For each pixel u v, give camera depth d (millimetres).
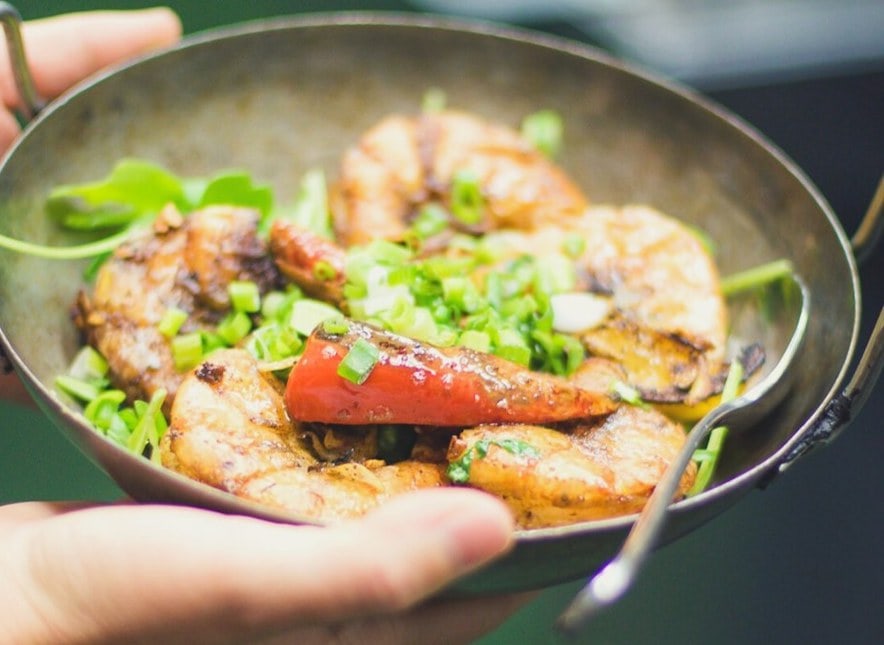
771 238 378
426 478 312
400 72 418
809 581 467
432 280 349
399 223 394
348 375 308
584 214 390
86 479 463
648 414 333
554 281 367
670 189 404
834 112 542
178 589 285
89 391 345
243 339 353
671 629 459
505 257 382
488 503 273
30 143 359
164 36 435
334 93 416
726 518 482
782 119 548
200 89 398
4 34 385
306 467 311
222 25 526
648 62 539
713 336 356
